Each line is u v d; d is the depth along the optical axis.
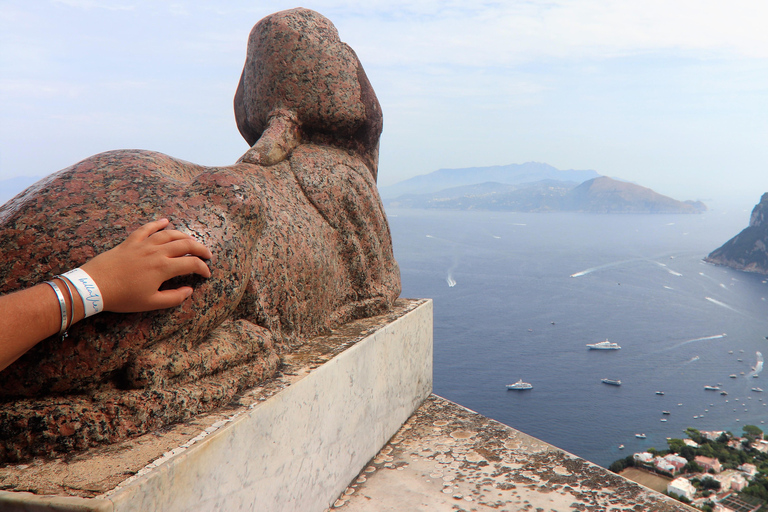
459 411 2.71
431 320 2.91
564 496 1.90
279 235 1.92
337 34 2.56
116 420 1.18
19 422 1.10
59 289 0.97
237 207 1.51
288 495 1.55
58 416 1.13
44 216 1.26
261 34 2.41
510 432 2.45
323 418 1.76
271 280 1.83
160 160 1.68
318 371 1.71
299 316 2.00
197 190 1.48
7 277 1.17
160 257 1.14
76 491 0.97
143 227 1.18
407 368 2.58
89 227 1.25
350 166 2.51
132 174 1.47
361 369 2.04
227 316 1.51
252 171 2.05
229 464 1.27
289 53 2.36
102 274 1.04
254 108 2.47
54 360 1.14
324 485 1.78
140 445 1.16
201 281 1.35
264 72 2.40
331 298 2.28
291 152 2.33
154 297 1.13
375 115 2.64
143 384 1.25
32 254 1.20
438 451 2.27
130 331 1.21
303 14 2.47
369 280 2.54
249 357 1.59
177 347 1.35
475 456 2.22
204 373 1.41
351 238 2.39
